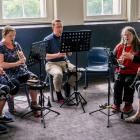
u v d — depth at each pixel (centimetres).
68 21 490
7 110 387
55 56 415
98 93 455
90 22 521
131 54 363
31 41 471
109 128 330
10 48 374
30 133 320
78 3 493
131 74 371
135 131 321
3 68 365
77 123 345
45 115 368
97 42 518
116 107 373
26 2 479
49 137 310
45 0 486
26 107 397
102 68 450
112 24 524
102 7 532
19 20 475
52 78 422
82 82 512
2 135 316
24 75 377
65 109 390
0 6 458
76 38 369
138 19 546
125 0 540
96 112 376
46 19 492
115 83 375
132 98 373
